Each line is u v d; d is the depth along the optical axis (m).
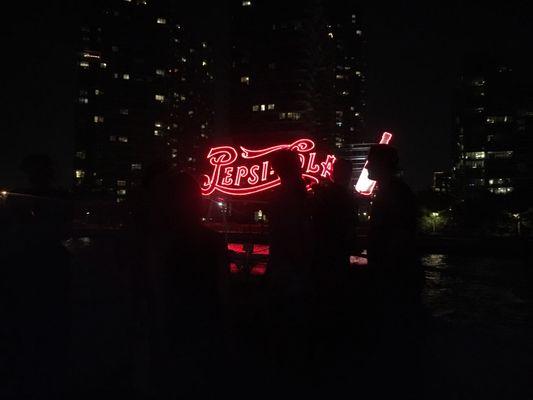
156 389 2.83
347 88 169.88
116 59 128.88
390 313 3.32
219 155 35.69
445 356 4.57
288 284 3.36
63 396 3.08
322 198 4.05
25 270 2.93
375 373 3.42
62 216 3.09
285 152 3.35
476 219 70.44
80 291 7.76
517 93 99.56
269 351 3.77
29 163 3.08
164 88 136.38
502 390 3.66
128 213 3.64
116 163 126.50
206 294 2.83
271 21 101.00
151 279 2.88
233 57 104.38
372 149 3.44
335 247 4.00
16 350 2.87
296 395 3.36
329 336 3.87
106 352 4.36
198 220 2.90
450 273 18.86
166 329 2.79
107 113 126.62
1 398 2.82
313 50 103.88
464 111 104.06
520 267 23.33
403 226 3.29
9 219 2.91
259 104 100.94
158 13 136.12
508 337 5.41
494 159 99.00
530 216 67.69
